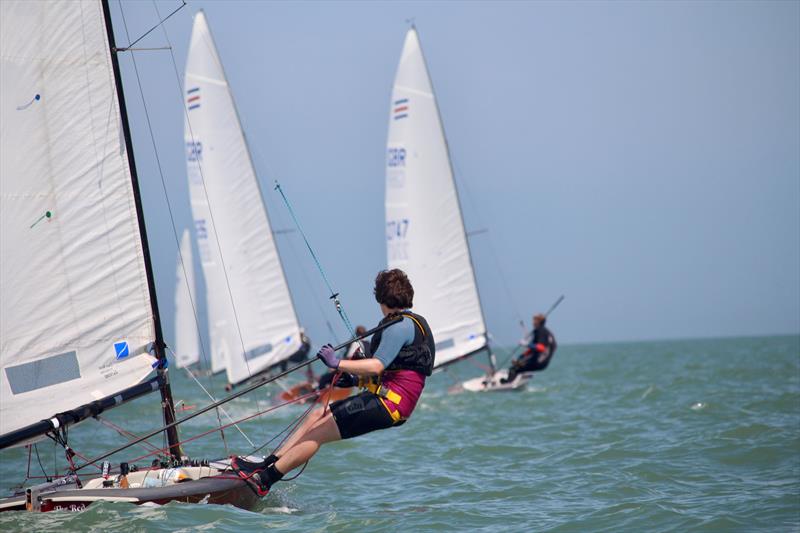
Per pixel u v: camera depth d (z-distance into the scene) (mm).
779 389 62375
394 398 23312
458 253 79438
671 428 42812
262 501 26594
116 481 25922
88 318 25953
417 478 32969
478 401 65250
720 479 30031
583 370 113875
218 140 79438
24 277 25078
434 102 79438
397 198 79000
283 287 81375
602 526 24016
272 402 69375
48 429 24688
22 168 25109
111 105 26438
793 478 29453
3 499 25109
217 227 79625
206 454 40844
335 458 37531
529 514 25797
